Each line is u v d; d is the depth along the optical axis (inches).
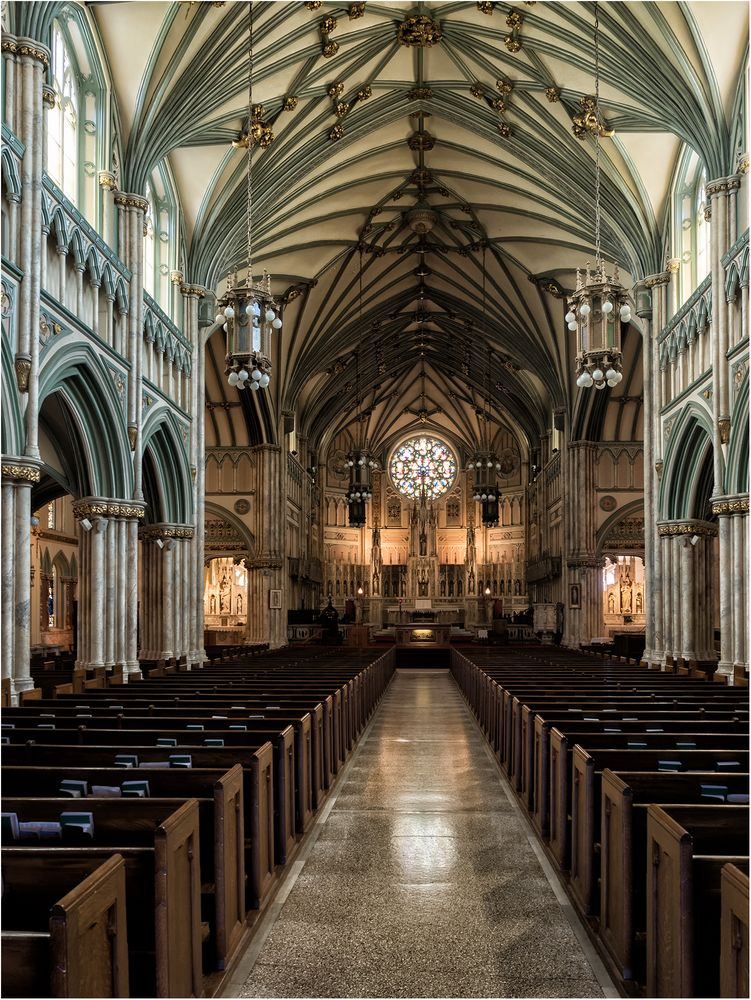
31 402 521.3
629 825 217.9
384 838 350.6
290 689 508.7
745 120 688.4
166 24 689.6
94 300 659.4
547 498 1668.3
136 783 232.7
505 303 1389.0
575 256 1144.8
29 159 524.4
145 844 201.5
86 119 697.6
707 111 708.0
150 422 802.8
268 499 1392.7
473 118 942.4
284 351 1378.0
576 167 915.4
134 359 734.5
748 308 665.0
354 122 941.2
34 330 524.1
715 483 711.1
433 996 211.2
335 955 234.4
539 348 1408.7
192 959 197.2
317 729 400.5
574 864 285.7
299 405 1681.8
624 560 1838.1
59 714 396.2
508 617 1856.5
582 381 629.9
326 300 1364.4
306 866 312.7
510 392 1782.7
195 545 941.8
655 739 314.7
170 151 808.3
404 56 880.3
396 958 232.8
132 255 738.2
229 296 650.8
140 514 727.7
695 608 861.2
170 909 180.2
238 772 242.8
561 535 1502.2
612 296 623.8
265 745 283.7
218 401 1373.0
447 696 954.7
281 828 306.3
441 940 244.7
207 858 238.4
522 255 1224.2
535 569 1804.9
